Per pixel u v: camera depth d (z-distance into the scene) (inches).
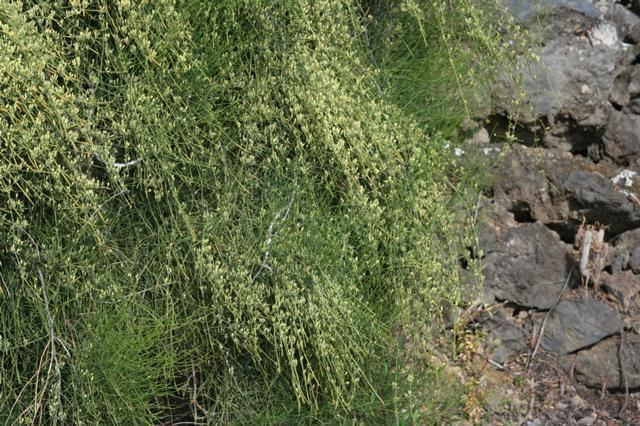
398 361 127.0
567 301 143.8
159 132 120.3
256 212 126.5
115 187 122.6
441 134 141.7
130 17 120.6
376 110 132.3
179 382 125.5
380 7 151.6
